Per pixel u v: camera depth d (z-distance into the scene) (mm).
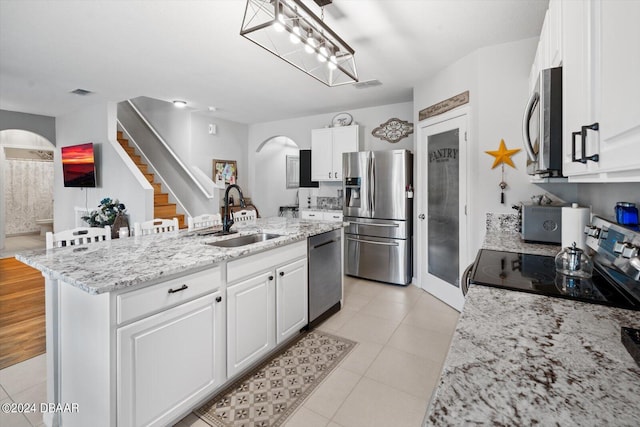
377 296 3646
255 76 3537
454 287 3254
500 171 2773
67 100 4508
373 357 2361
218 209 5098
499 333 865
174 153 5449
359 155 4215
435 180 3553
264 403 1872
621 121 747
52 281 1634
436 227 3551
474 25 2453
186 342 1636
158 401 1512
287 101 4539
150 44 2750
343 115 4965
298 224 3137
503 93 2746
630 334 784
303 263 2615
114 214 4414
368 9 2246
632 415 529
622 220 1262
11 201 7582
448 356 743
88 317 1421
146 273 1445
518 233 2648
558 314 995
